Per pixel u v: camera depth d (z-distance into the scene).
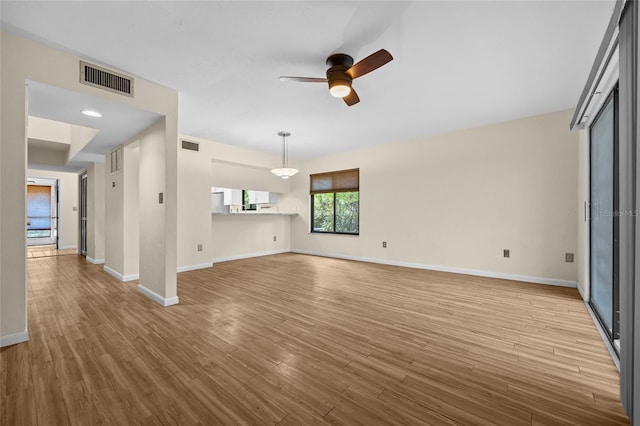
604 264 2.68
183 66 2.62
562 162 3.80
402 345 2.16
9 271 2.15
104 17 1.96
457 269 4.67
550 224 3.89
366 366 1.87
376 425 1.35
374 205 5.73
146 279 3.45
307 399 1.54
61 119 3.14
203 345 2.16
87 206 6.01
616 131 2.28
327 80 2.48
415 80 2.91
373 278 4.34
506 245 4.23
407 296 3.41
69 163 5.75
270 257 6.46
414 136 4.99
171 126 3.09
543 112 3.85
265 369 1.83
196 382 1.69
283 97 3.30
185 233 4.96
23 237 2.21
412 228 5.19
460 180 4.63
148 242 3.41
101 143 4.18
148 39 2.21
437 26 2.07
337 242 6.39
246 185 6.32
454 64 2.60
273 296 3.43
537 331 2.40
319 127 4.47
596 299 2.95
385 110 3.74
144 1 1.81
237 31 2.12
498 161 4.28
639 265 1.26
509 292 3.55
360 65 2.22
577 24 2.04
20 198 2.19
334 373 1.79
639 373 1.26
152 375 1.76
